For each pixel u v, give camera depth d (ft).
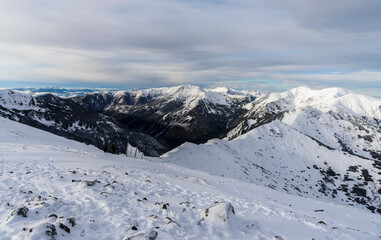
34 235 22.26
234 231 33.47
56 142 152.15
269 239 32.94
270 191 103.76
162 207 39.70
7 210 30.53
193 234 30.53
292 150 653.71
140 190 51.83
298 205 79.97
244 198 67.72
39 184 45.91
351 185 508.12
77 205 34.78
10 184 44.75
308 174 551.59
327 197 468.75
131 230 28.37
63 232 24.91
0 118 167.43
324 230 41.29
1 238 23.20
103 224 29.55
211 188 74.54
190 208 43.14
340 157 611.47
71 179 51.72
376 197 464.24
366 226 53.78
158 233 28.37
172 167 124.16
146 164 111.04
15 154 78.74
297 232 37.93
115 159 104.27
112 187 48.06
